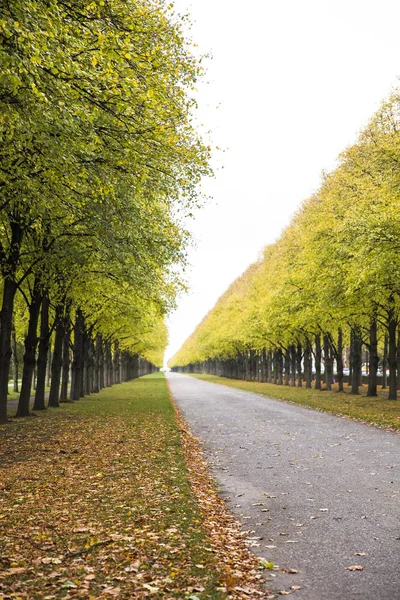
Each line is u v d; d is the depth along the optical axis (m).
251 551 6.57
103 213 15.30
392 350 30.78
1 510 7.97
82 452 13.40
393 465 11.80
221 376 112.12
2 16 8.05
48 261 18.34
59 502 8.46
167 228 18.64
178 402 33.22
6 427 18.66
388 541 6.78
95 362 48.97
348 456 13.05
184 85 14.41
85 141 11.02
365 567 5.93
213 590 5.17
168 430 17.70
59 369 28.23
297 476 10.91
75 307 29.00
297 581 5.59
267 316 44.38
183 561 5.89
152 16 12.78
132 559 5.91
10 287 19.84
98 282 21.59
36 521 7.38
